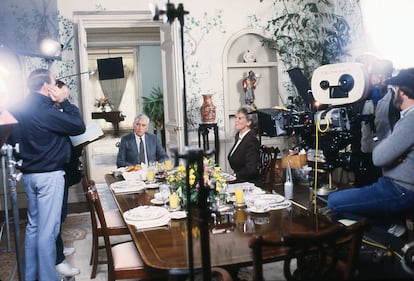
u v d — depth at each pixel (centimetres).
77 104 493
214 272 153
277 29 526
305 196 415
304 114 367
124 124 1003
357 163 328
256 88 552
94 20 497
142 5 497
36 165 257
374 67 306
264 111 392
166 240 182
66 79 488
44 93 260
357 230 146
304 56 523
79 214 454
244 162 341
